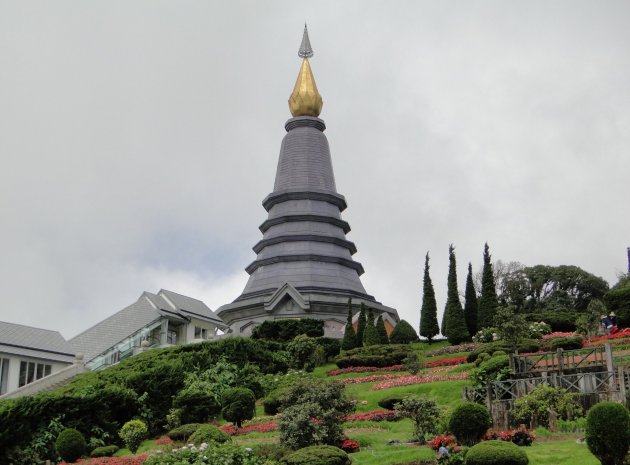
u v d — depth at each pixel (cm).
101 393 5816
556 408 4300
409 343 9025
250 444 4725
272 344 8038
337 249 11981
